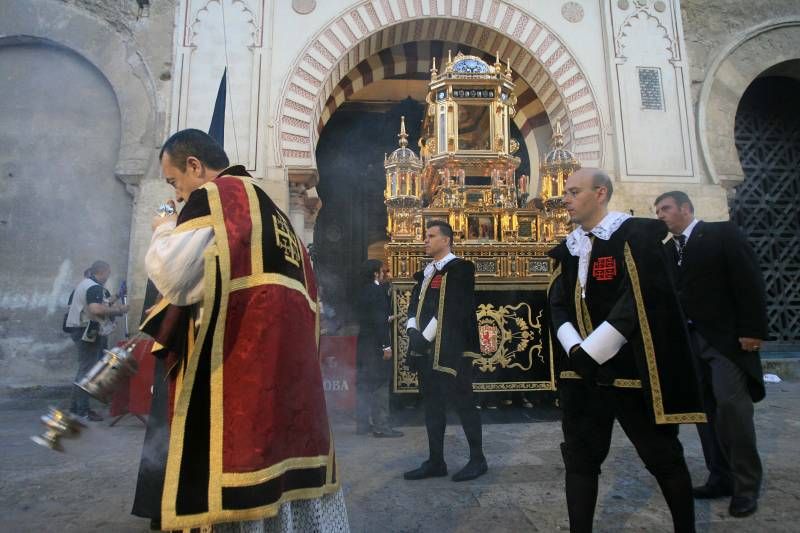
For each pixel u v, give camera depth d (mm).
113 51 6824
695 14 7637
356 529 2064
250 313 1227
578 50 7289
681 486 1616
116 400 4199
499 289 4336
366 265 4117
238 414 1167
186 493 1126
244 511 1114
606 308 1719
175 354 1304
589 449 1723
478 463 2777
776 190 8273
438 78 5758
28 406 5457
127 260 6492
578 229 1932
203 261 1213
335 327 6605
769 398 5246
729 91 7492
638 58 7309
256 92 6703
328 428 1390
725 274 2469
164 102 6707
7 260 6293
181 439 1164
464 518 2184
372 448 3488
